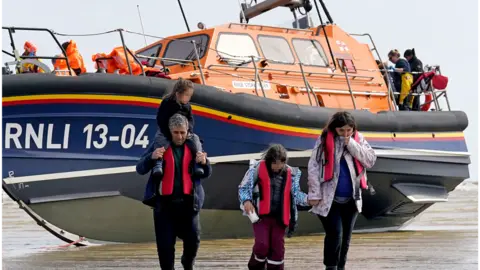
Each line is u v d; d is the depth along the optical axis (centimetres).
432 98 1630
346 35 1553
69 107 1107
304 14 1595
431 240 1305
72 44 1267
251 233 1356
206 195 1226
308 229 1451
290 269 912
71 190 1130
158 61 1409
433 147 1475
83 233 1205
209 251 1150
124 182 1155
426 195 1477
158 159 741
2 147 1087
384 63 1571
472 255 1031
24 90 1079
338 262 839
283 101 1270
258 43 1386
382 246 1200
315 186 803
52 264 981
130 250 1186
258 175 774
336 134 815
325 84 1443
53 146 1111
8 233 1647
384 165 1401
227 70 1326
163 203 749
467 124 1538
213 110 1189
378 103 1519
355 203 815
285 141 1261
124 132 1140
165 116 755
